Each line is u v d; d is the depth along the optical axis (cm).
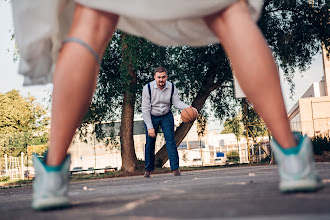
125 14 117
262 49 119
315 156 1180
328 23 1311
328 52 1373
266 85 119
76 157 1809
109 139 1351
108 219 87
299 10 1327
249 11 131
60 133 122
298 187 114
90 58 120
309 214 73
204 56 1221
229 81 1345
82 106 122
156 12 117
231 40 121
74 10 128
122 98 1245
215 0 118
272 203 95
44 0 115
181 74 1199
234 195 122
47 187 120
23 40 117
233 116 1448
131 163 1165
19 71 124
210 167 1223
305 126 2384
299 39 1338
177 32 142
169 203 112
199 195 131
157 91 574
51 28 116
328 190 116
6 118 3312
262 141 1452
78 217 94
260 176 281
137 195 157
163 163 1280
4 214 116
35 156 126
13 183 1191
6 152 1734
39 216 102
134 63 1054
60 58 120
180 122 1320
